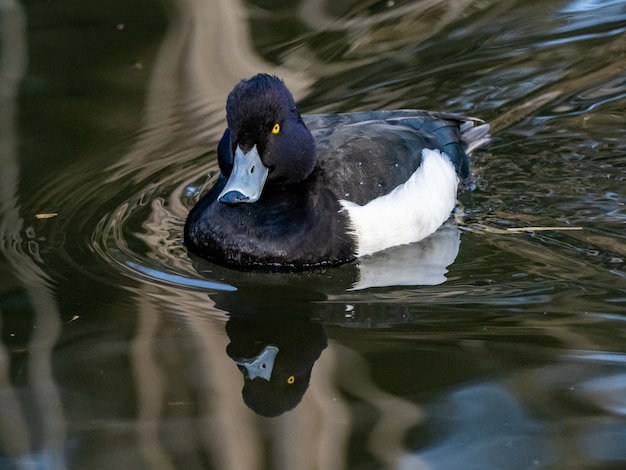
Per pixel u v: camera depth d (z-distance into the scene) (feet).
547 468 22.08
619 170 37.04
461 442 23.18
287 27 47.93
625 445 22.72
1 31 47.50
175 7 48.67
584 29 46.26
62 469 22.77
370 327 28.60
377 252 32.96
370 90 42.80
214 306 29.99
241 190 29.71
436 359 26.63
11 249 33.12
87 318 29.12
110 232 34.35
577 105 41.14
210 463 22.80
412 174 33.78
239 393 25.68
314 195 32.07
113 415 24.71
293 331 28.53
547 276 31.12
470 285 30.89
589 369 25.82
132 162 38.50
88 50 45.91
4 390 25.70
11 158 38.78
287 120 30.96
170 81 43.93
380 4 49.96
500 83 42.98
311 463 22.72
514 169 37.68
